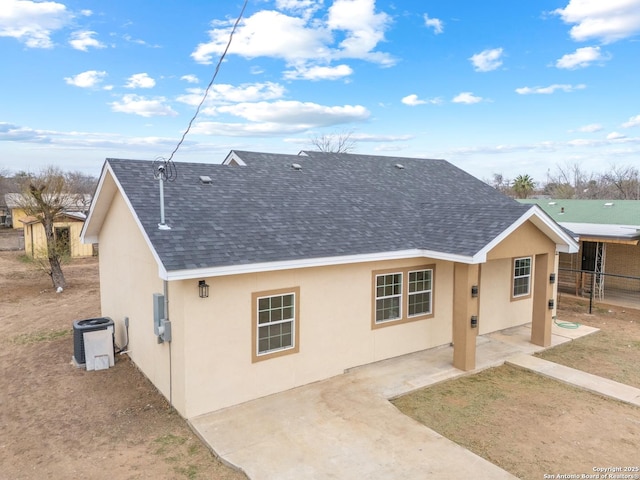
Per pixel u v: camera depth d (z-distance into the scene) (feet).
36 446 22.72
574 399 27.66
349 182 45.98
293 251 27.61
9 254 100.42
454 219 36.29
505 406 26.73
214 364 25.43
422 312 36.06
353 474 19.66
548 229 34.81
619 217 61.21
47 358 35.65
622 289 61.62
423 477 19.42
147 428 24.39
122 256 34.88
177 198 30.63
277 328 28.09
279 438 22.71
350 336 31.53
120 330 36.78
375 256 30.81
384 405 26.43
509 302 42.42
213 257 24.40
